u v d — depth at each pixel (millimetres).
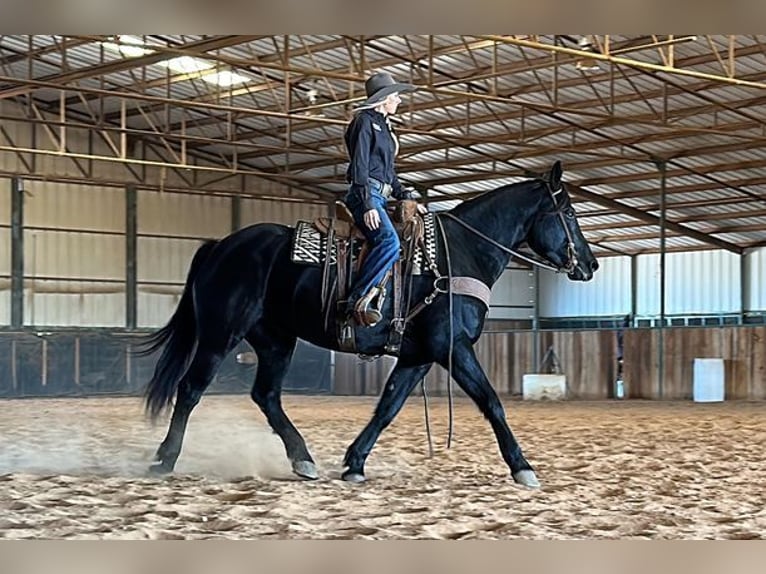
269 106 23609
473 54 19297
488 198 6590
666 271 30172
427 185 28031
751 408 18094
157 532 4754
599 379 23594
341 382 26438
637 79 20094
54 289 25344
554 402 21359
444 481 6723
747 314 28312
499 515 5383
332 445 9633
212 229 27719
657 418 14727
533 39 17797
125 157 23812
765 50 17672
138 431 11531
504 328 31875
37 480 6457
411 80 19656
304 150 24438
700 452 8961
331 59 20219
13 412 16562
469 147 24812
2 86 24203
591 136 23250
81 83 22953
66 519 5066
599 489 6402
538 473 7262
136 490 6059
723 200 25766
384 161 6312
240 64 16891
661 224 23750
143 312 26562
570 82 20453
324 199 29312
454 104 22141
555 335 24469
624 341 23266
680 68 18953
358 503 5711
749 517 5375
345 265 6348
